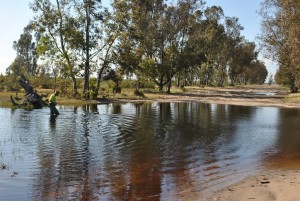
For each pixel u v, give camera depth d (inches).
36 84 2283.5
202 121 954.1
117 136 664.4
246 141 653.9
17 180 374.6
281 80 3041.3
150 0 2315.5
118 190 347.6
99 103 1503.4
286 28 1708.9
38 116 947.3
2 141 583.8
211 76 4690.0
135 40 1759.4
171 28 2497.5
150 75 2500.0
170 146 585.0
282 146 609.3
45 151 514.6
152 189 351.6
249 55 4532.5
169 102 1717.5
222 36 3624.5
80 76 1642.5
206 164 465.1
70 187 355.3
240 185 361.7
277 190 336.5
